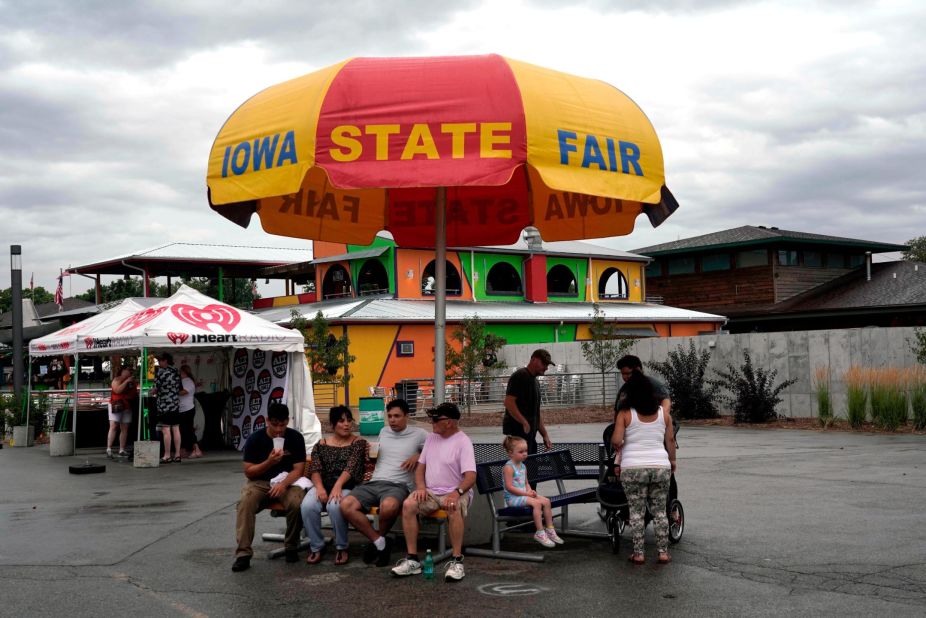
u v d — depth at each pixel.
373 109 6.94
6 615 6.13
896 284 43.00
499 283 46.00
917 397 19.41
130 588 6.84
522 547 8.12
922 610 5.80
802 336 22.86
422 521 7.93
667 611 5.90
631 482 7.31
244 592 6.68
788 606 5.94
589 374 30.05
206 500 11.40
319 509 7.59
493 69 7.06
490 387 32.78
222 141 7.75
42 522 9.91
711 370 24.97
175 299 16.44
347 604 6.29
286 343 16.64
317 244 45.41
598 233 9.88
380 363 36.50
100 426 19.59
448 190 10.27
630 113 7.69
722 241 49.03
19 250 23.09
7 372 50.41
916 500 10.14
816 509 9.62
